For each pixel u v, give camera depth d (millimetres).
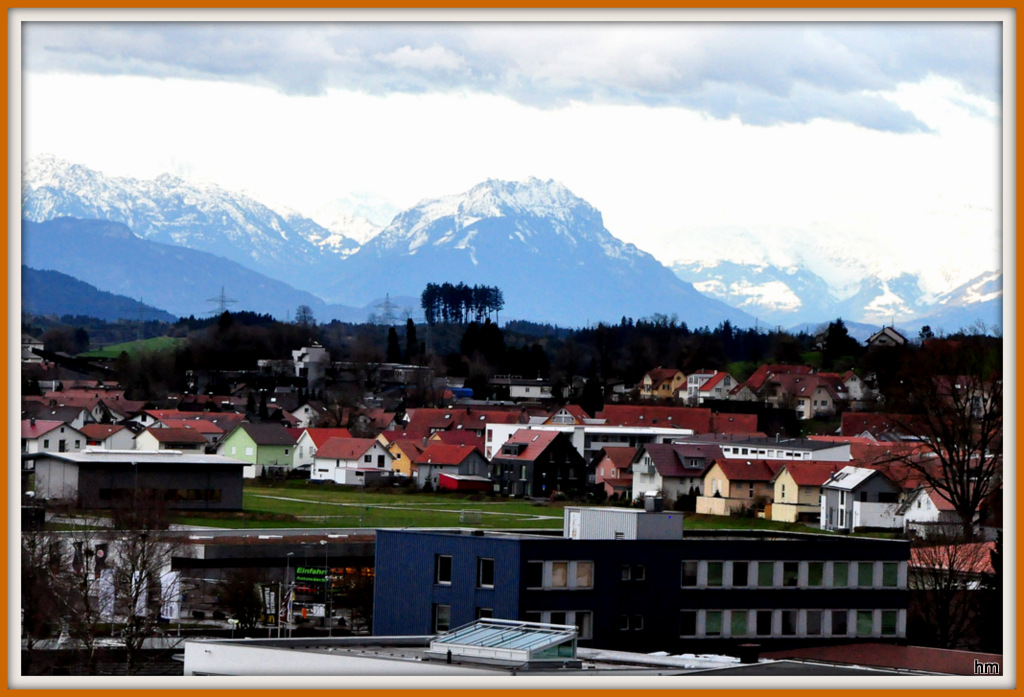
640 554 135625
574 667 90625
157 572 161125
